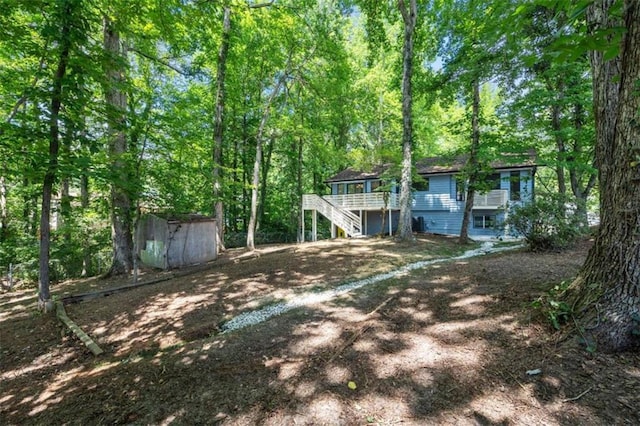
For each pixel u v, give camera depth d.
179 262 9.90
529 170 15.12
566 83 11.09
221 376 3.07
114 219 9.02
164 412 2.57
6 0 4.64
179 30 9.70
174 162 8.03
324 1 14.06
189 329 4.82
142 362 3.65
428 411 2.35
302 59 14.55
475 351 3.08
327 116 18.19
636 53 2.52
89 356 4.25
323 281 7.06
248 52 14.91
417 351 3.24
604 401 2.18
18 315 6.04
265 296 6.21
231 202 12.45
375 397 2.57
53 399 3.06
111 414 2.63
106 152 6.71
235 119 18.83
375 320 4.20
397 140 22.38
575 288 3.24
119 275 9.02
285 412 2.46
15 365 4.08
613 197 2.85
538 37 5.73
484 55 9.09
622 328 2.65
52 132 5.23
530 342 3.02
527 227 8.33
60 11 4.86
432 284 5.62
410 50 12.07
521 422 2.12
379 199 17.77
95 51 5.44
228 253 12.83
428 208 18.78
